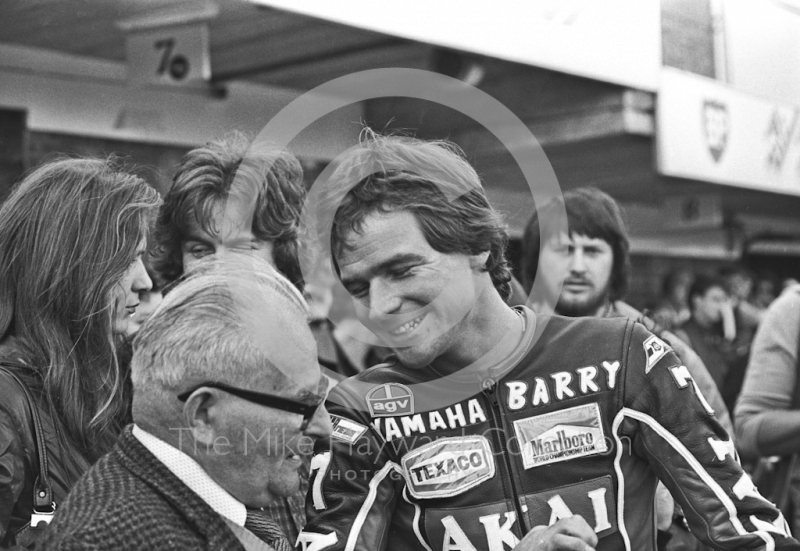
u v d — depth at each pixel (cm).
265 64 319
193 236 162
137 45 290
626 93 346
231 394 107
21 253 147
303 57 312
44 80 308
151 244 167
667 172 334
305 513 149
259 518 120
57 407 143
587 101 356
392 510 136
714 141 354
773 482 273
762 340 276
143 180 165
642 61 304
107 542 97
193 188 160
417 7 228
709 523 129
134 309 161
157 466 106
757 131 377
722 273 511
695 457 131
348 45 299
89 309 146
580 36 277
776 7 393
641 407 133
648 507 138
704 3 357
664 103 333
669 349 137
